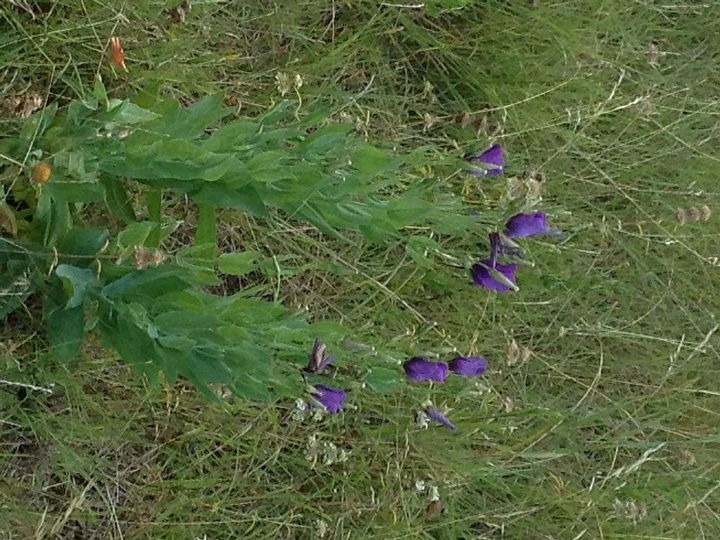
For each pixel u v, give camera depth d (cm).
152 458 144
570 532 159
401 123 158
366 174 129
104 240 126
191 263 129
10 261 126
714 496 169
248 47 151
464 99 162
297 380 131
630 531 163
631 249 167
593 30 164
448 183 153
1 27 137
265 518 147
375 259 154
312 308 152
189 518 145
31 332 136
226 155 122
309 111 151
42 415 137
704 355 171
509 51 162
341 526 149
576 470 163
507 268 138
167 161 123
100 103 126
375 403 150
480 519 156
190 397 144
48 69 139
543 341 163
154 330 121
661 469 167
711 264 171
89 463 141
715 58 176
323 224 128
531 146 162
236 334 122
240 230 148
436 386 151
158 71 142
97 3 138
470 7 161
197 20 145
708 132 174
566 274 162
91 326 123
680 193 166
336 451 142
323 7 154
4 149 126
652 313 170
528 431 160
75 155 121
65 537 142
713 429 170
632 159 168
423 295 156
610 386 167
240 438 147
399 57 160
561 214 154
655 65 170
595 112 158
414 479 152
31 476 140
